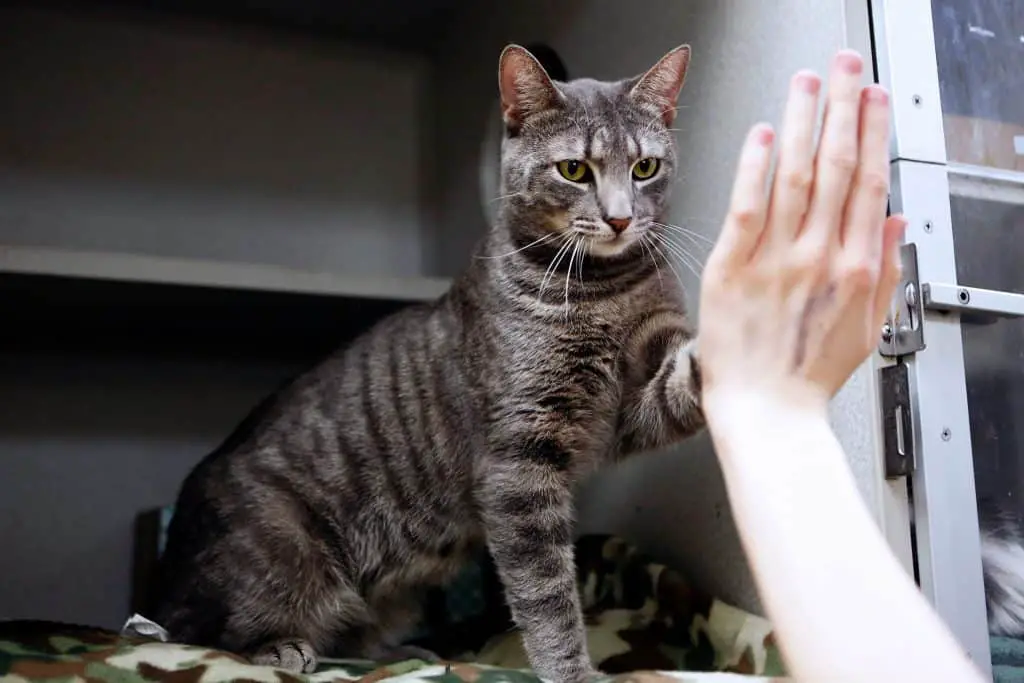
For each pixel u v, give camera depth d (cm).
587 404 120
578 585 155
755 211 67
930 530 105
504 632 149
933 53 113
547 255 124
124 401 202
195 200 215
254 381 213
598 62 173
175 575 135
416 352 135
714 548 139
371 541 135
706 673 98
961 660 54
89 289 156
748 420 66
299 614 131
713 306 70
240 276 159
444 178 228
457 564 141
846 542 59
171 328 192
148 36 215
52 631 117
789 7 124
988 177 115
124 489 199
